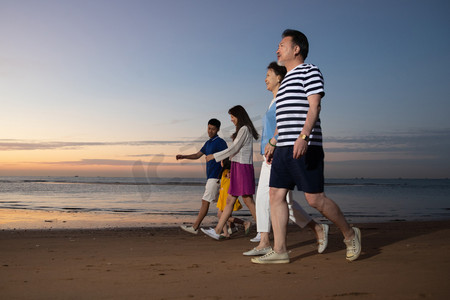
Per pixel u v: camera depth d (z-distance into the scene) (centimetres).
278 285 212
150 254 352
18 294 196
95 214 1043
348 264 276
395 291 191
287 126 275
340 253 336
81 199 1762
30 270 265
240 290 202
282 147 277
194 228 527
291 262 292
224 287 209
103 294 195
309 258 310
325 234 337
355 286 205
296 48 289
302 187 272
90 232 617
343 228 286
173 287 211
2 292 200
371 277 227
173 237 529
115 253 359
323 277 231
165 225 802
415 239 439
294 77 278
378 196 2522
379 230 599
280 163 280
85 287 212
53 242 451
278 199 290
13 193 2402
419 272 238
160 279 233
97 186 4006
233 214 1059
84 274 250
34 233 579
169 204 1484
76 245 423
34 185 4431
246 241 471
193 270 264
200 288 207
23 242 448
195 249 390
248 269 266
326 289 200
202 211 522
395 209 1370
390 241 422
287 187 288
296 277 234
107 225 786
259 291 199
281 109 279
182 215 1053
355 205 1597
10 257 332
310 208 1202
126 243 446
